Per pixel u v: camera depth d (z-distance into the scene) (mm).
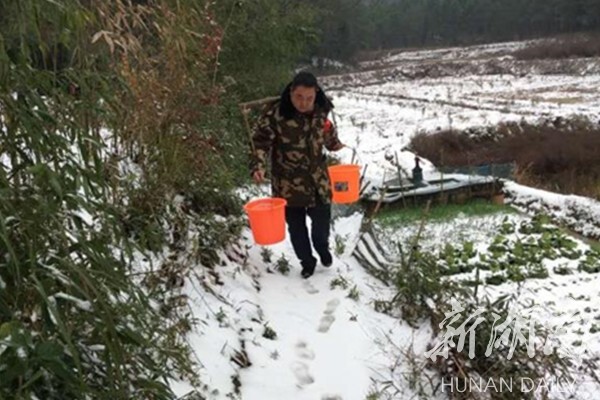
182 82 3588
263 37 8320
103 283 1692
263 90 8445
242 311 3406
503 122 21109
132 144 3512
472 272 6539
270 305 3701
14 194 1529
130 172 3223
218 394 2559
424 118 26031
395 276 4203
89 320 1550
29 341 1289
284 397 2781
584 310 5641
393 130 23078
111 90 2176
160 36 3162
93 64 2000
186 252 3482
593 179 14445
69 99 1800
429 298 3861
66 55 1955
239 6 7609
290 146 3850
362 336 3428
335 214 6336
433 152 18609
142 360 1862
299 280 4176
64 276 1462
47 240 1588
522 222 8383
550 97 30625
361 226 5430
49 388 1450
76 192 1662
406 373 3111
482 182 9555
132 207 3215
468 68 48594
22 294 1488
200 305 3172
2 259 1489
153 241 3086
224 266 3807
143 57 3125
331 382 2982
